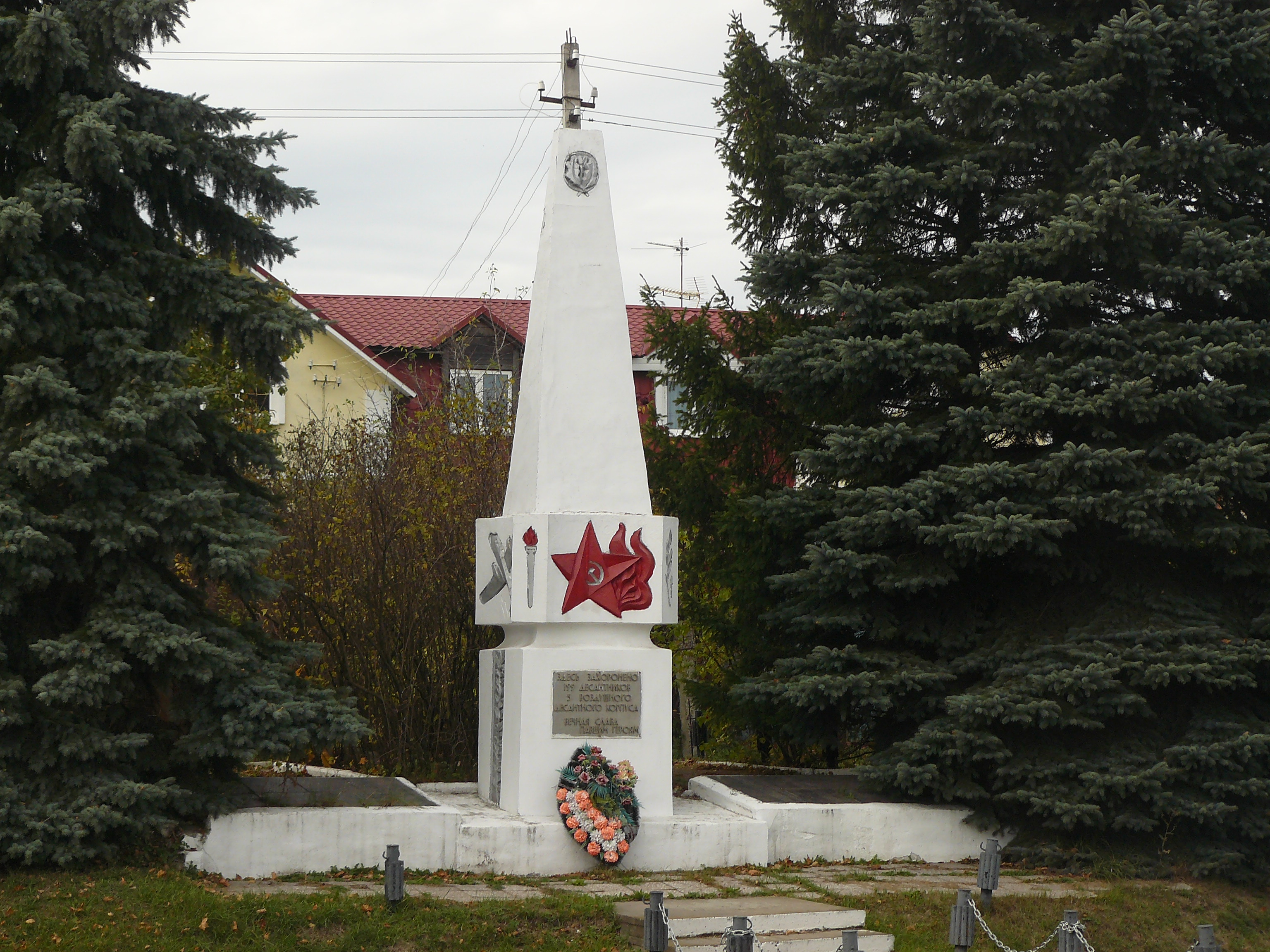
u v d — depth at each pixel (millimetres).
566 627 13875
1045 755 14328
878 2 17578
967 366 15648
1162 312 14781
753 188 18422
